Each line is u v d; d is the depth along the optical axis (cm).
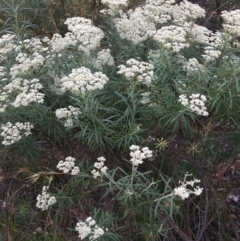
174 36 75
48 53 88
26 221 85
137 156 63
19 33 92
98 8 116
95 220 68
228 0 125
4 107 78
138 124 77
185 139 79
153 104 76
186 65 78
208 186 79
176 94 76
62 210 78
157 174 81
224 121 78
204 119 78
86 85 71
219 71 76
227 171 84
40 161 88
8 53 88
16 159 87
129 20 89
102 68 85
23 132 80
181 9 97
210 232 82
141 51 92
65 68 86
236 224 84
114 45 93
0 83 86
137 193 66
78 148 82
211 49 82
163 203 69
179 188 60
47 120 80
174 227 68
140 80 74
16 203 86
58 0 125
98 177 77
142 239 76
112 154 81
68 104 85
